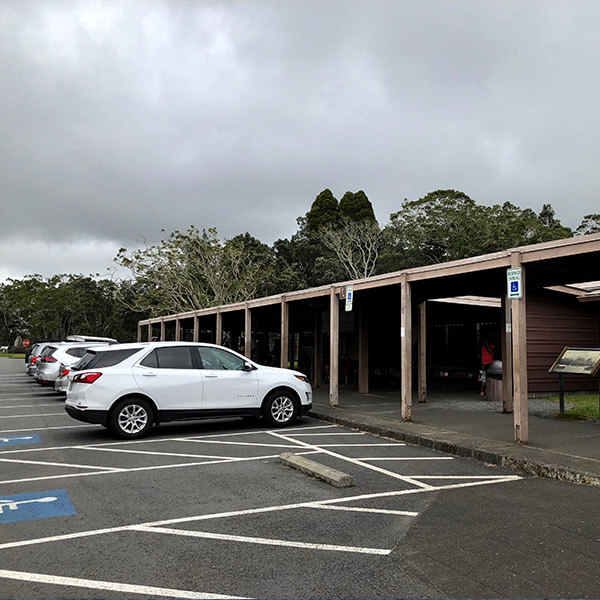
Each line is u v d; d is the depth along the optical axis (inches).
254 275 1467.8
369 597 148.1
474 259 386.9
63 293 2212.1
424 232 1637.6
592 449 324.5
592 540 188.4
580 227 1545.3
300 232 1940.2
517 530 199.0
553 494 247.9
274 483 266.1
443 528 201.6
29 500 237.3
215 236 1429.6
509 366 497.4
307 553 178.4
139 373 391.2
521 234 1482.5
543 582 156.2
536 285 460.1
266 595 149.3
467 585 154.7
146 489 255.1
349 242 1660.9
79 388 381.7
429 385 734.5
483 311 717.3
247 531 199.0
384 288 504.1
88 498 240.5
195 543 187.3
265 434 411.5
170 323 1251.2
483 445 337.7
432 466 306.7
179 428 438.9
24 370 1288.1
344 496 244.2
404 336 451.2
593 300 606.9
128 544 186.4
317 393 688.4
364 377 687.1
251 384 429.7
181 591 151.8
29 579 159.2
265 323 1000.2
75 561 172.1
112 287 1846.7
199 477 277.7
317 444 371.9
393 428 407.2
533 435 371.2
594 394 616.4
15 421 480.4
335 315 557.6
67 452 341.1
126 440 382.9
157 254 1409.9
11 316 2856.8
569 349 463.8
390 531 198.8
